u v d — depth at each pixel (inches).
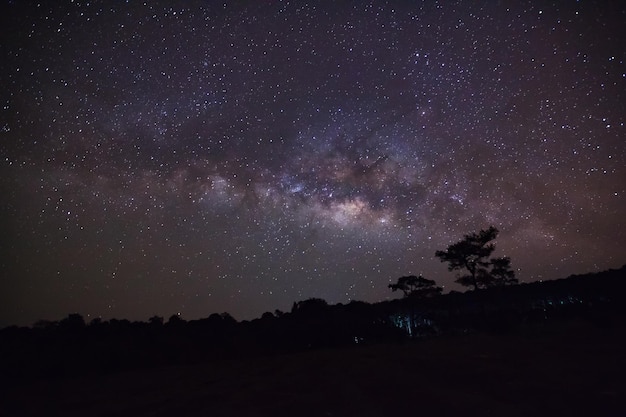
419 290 1064.8
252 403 361.1
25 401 450.6
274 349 863.7
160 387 489.4
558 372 361.4
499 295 1016.2
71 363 687.7
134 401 413.4
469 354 516.7
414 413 292.8
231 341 889.5
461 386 351.6
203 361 775.1
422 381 385.7
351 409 315.6
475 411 282.7
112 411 376.2
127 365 722.8
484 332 778.2
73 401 437.1
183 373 610.5
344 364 541.3
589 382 320.2
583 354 430.9
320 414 310.3
